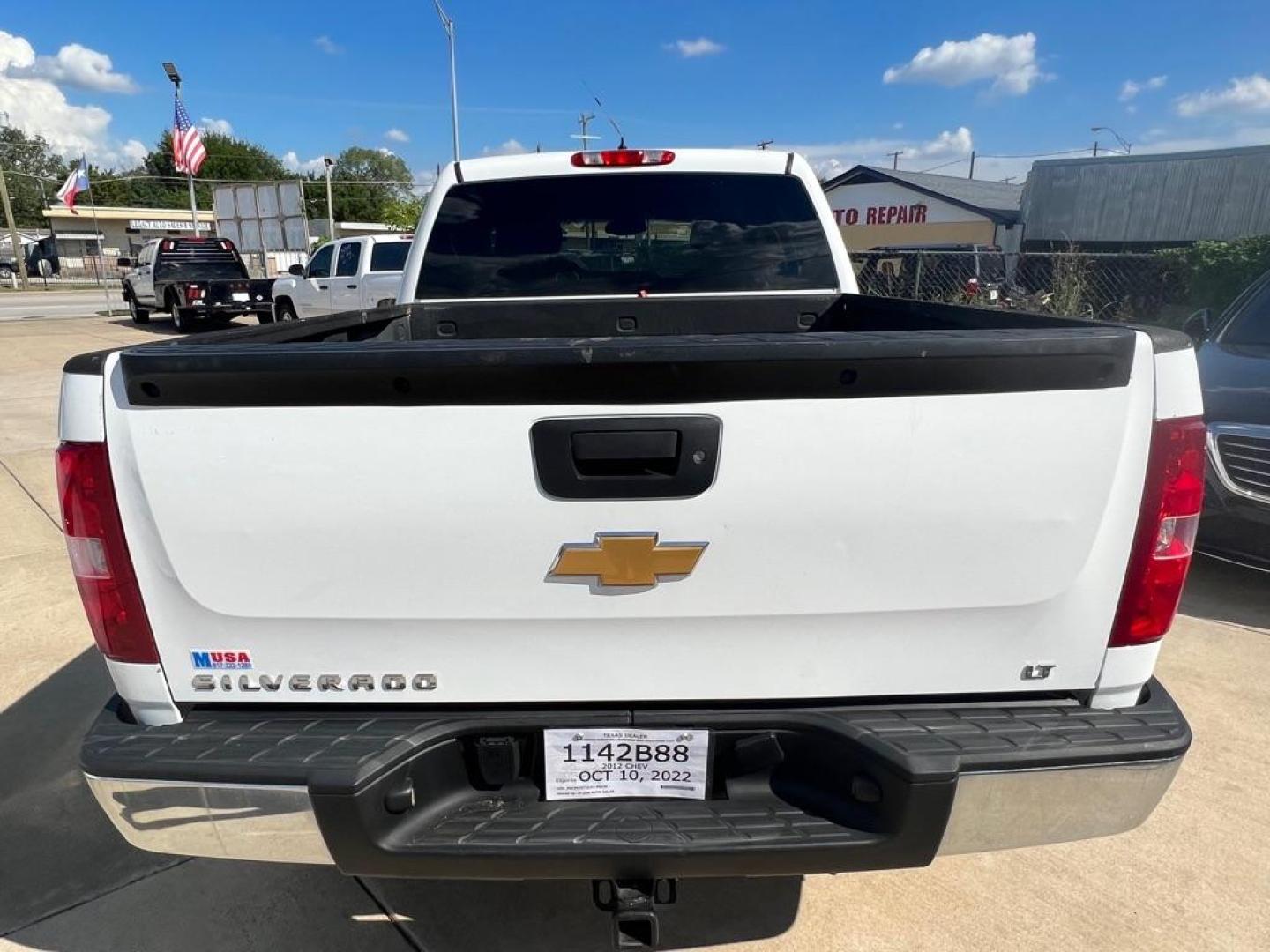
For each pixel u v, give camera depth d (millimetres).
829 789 1754
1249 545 4012
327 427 1561
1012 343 1529
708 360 1517
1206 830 2645
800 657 1712
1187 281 10734
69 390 1601
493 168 3764
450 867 1682
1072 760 1644
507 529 1605
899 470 1587
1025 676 1737
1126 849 2574
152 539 1636
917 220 28734
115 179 76250
